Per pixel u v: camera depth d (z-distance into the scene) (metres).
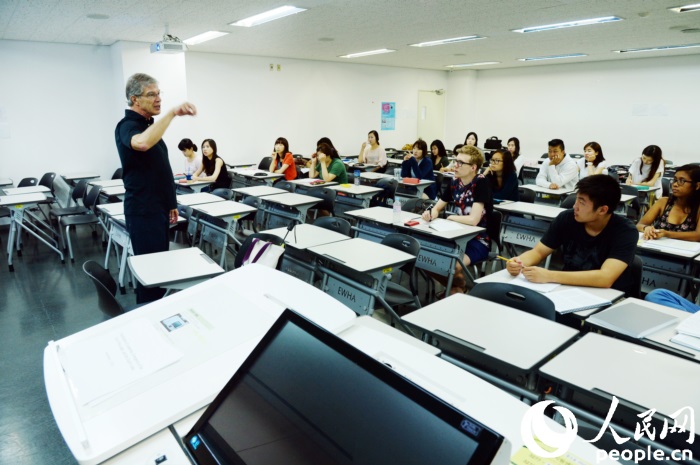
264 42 6.47
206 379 0.84
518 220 4.12
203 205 3.90
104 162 6.82
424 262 3.17
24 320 3.27
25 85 6.04
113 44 6.32
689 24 5.33
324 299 1.14
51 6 4.14
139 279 1.96
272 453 0.67
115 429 0.74
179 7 4.29
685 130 8.24
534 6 4.44
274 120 8.41
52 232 5.51
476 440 0.53
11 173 6.12
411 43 6.70
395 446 0.58
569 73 9.55
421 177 5.92
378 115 10.05
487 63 9.54
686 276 2.66
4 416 2.22
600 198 2.02
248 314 1.04
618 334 1.57
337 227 3.32
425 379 0.94
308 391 0.71
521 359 1.31
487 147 9.71
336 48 7.15
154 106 2.43
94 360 0.88
